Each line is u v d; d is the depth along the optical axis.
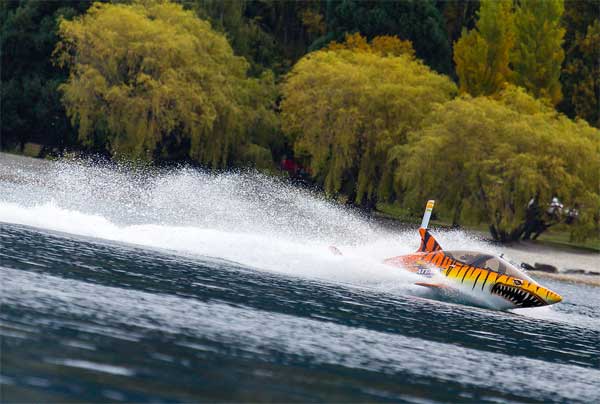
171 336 62.94
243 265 108.19
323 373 59.34
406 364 66.25
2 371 49.12
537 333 92.00
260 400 51.12
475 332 85.56
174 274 91.00
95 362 53.59
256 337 67.00
